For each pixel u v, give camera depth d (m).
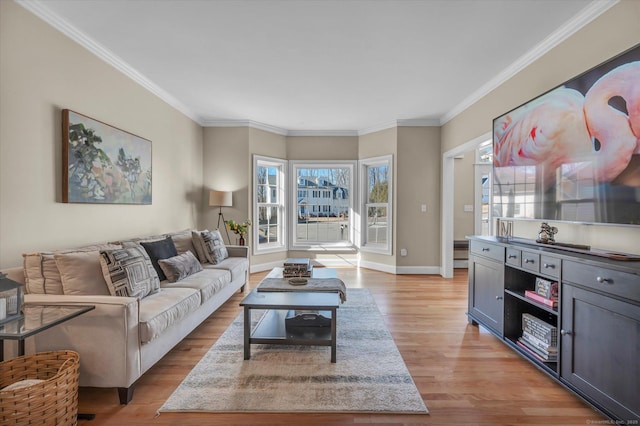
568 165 2.16
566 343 1.82
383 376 2.07
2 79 1.98
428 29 2.49
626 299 1.45
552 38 2.56
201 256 3.78
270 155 5.51
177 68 3.21
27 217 2.15
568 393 1.90
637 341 1.41
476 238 2.88
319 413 1.71
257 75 3.38
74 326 1.76
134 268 2.25
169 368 2.18
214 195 4.79
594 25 2.19
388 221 5.30
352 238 5.84
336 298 2.40
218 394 1.86
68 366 1.58
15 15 2.05
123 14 2.29
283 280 2.90
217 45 2.75
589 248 2.03
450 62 3.06
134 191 3.31
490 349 2.48
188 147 4.62
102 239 2.86
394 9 2.24
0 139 1.98
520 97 3.03
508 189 2.88
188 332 2.51
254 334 2.44
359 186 5.74
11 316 1.52
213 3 2.17
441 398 1.84
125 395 1.77
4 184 2.01
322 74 3.35
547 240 2.32
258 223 5.39
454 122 4.55
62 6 2.19
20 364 1.64
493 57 2.95
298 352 2.41
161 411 1.72
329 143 5.78
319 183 5.93
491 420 1.66
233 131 5.13
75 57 2.53
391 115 4.87
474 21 2.38
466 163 5.87
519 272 2.44
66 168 2.42
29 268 1.97
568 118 2.17
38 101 2.22
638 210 1.68
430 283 4.58
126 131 3.17
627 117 1.74
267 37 2.62
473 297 2.95
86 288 2.02
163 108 3.92
